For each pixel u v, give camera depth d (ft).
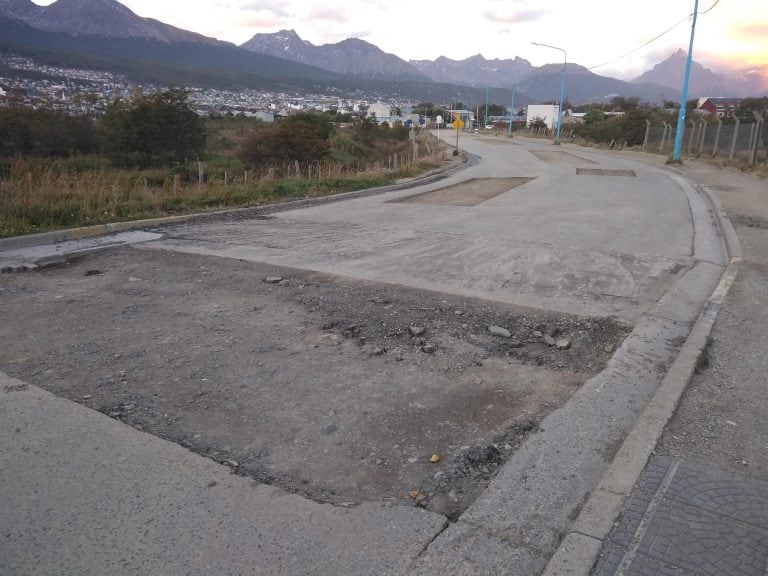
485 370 14.15
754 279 21.43
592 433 10.94
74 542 8.20
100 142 115.34
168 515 8.78
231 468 10.07
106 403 12.35
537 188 57.26
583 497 9.12
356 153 158.20
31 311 18.53
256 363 14.49
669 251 27.17
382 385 13.30
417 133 225.56
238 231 32.40
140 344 15.74
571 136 200.03
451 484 9.70
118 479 9.68
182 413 11.98
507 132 275.59
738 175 68.28
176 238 30.19
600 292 20.30
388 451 10.68
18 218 31.83
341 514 8.81
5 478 9.69
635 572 7.34
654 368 13.91
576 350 15.37
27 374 13.76
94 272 23.41
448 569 7.62
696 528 8.14
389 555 7.90
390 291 20.26
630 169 82.07
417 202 46.98
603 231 32.35
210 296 20.04
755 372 13.55
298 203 45.93
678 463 9.78
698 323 16.65
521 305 18.71
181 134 112.88
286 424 11.59
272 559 7.84
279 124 110.52
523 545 8.08
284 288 20.81
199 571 7.64
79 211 34.58
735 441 10.54
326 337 16.20
